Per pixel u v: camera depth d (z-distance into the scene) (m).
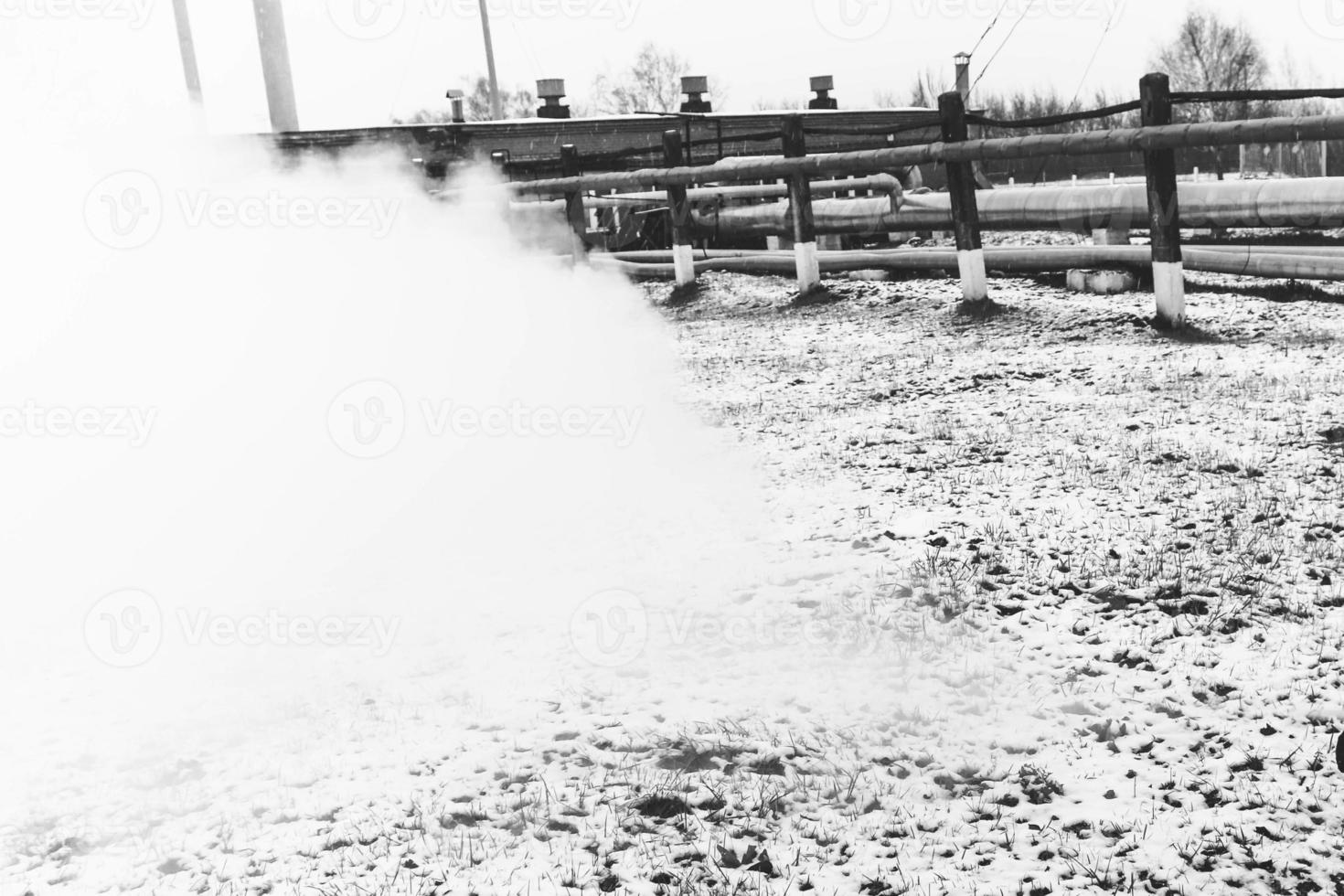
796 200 23.64
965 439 12.35
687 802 5.95
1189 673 6.84
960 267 20.20
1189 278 20.28
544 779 6.33
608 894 5.22
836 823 5.68
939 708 6.77
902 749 6.34
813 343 19.98
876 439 12.78
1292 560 8.23
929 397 14.79
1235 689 6.59
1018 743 6.29
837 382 16.41
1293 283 18.59
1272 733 6.09
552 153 30.41
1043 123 18.00
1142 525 9.17
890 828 5.59
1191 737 6.16
